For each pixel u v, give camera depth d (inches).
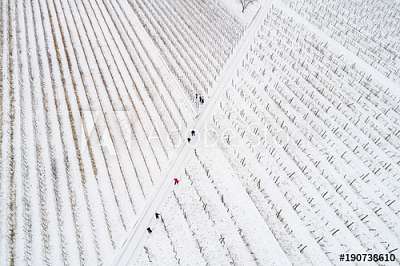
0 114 992.2
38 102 1067.3
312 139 976.9
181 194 832.9
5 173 831.1
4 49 1284.4
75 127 1001.5
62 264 684.1
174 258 708.7
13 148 900.0
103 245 732.0
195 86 1174.3
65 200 802.8
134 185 860.0
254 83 1177.4
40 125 986.1
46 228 738.2
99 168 892.6
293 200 818.2
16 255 679.7
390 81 1222.3
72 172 871.7
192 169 893.8
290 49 1344.7
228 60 1291.8
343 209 800.9
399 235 760.3
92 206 802.8
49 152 911.0
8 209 755.4
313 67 1261.1
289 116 1049.5
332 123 1037.2
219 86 1169.4
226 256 709.9
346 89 1171.9
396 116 1085.1
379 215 794.2
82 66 1258.6
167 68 1268.5
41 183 828.0
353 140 984.9
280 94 1135.0
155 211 799.1
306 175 878.4
